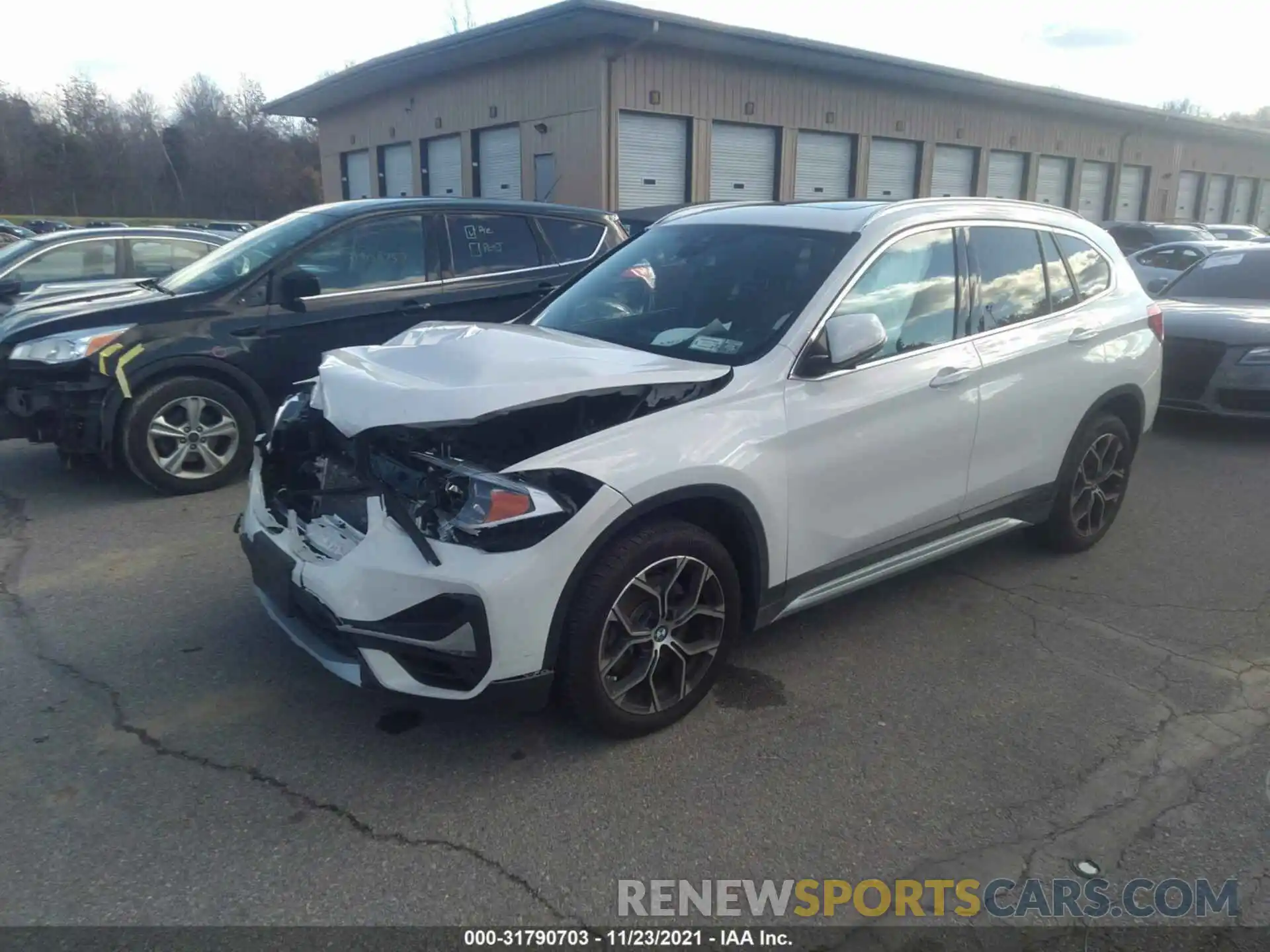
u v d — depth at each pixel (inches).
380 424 121.2
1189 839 116.0
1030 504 187.5
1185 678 155.3
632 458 123.3
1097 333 191.6
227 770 125.4
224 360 235.5
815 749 133.3
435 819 116.5
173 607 173.3
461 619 115.0
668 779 125.5
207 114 2476.6
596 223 302.4
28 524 216.4
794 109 919.7
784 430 138.6
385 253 261.3
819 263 153.8
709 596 136.5
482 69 904.3
